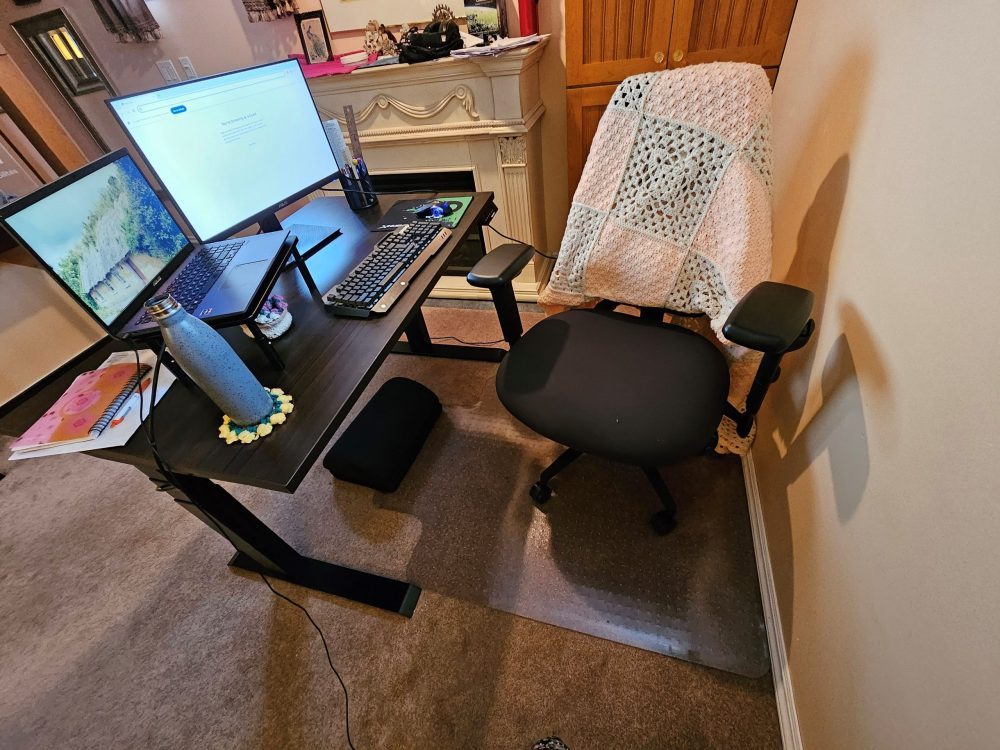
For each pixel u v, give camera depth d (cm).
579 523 132
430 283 106
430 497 146
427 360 200
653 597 114
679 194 98
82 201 80
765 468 119
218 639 121
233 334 101
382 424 154
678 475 139
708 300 104
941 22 58
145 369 94
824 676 77
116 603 133
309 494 153
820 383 90
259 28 210
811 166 105
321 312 104
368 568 131
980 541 46
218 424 81
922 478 56
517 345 113
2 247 198
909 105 65
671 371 100
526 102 175
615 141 100
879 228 71
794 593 93
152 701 112
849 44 89
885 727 59
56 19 216
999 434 44
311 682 110
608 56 157
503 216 207
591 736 96
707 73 87
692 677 101
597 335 112
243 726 105
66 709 113
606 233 108
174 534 150
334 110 193
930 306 57
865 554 68
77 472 178
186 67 231
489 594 121
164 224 101
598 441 89
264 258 99
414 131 190
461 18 182
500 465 152
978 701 45
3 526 161
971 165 50
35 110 226
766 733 92
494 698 103
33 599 138
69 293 75
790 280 113
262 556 120
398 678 108
